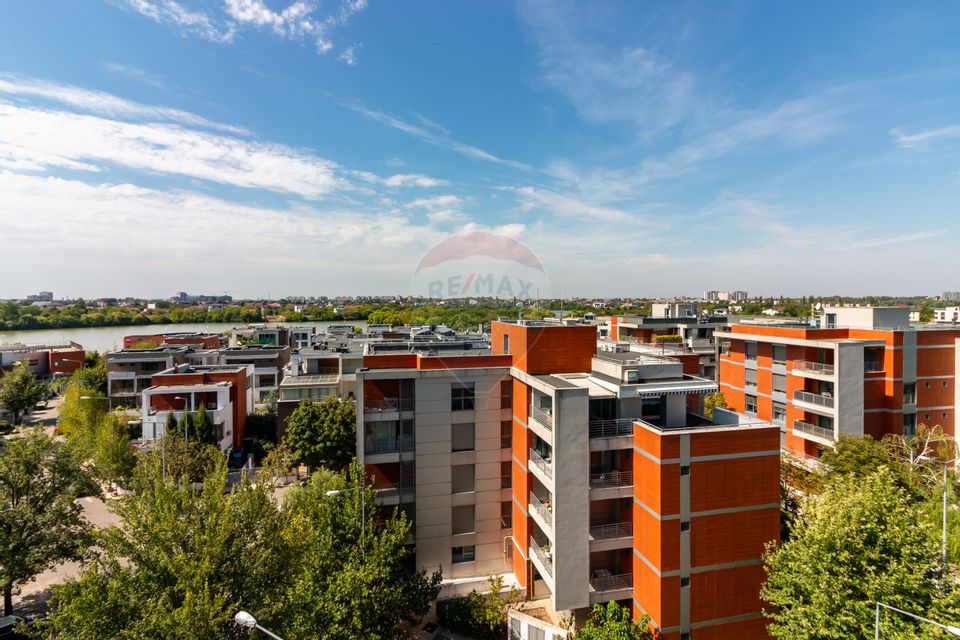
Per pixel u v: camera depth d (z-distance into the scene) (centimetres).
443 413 2142
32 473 1994
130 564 1431
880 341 3027
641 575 1634
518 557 2092
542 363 2020
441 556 2161
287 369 5838
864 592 1276
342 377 3512
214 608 1145
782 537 1947
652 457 1561
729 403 3947
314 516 1791
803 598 1372
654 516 1549
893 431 2992
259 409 4847
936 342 3059
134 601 1193
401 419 2130
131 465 3181
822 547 1345
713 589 1561
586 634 1409
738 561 1580
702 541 1551
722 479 1560
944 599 1219
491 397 2173
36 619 1242
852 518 1340
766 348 3547
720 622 1569
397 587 1583
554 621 1819
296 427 3428
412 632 1878
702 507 1549
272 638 1277
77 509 2044
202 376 3944
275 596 1361
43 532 1897
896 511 1364
